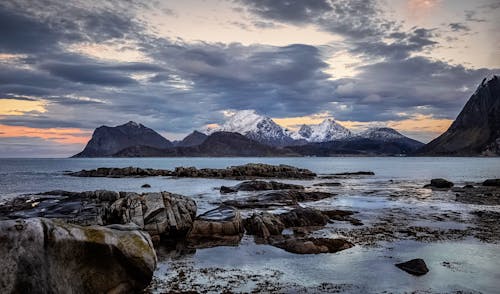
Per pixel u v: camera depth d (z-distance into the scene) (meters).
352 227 29.92
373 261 20.34
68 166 197.62
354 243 24.48
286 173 102.88
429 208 40.66
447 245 23.78
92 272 13.13
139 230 15.74
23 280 10.44
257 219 28.55
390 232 27.80
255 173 103.94
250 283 17.00
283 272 18.62
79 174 111.06
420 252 22.12
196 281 17.28
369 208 40.81
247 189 62.38
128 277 14.09
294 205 42.75
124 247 13.89
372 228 29.39
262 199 45.19
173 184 79.12
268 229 27.91
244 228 29.19
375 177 103.19
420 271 18.28
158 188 68.44
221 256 21.84
